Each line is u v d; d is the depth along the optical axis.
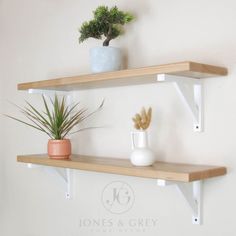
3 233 2.35
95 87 1.70
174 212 1.45
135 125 1.38
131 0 1.59
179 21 1.44
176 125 1.44
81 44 1.83
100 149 1.72
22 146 2.19
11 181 2.28
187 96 1.33
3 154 2.34
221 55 1.32
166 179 1.19
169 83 1.47
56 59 1.96
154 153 1.41
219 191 1.32
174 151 1.45
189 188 1.34
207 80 1.35
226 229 1.30
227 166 1.30
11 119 2.27
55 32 1.97
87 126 1.78
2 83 2.33
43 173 2.04
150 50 1.53
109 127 1.68
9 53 2.28
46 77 2.02
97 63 1.48
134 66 1.58
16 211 2.24
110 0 1.69
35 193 2.10
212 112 1.34
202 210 1.36
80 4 1.83
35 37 2.09
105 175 1.70
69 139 1.73
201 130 1.36
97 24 1.48
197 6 1.38
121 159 1.60
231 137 1.29
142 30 1.55
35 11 2.09
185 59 1.42
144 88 1.55
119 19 1.46
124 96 1.62
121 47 1.63
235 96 1.28
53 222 1.97
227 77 1.30
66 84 1.58
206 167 1.29
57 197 1.95
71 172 1.85
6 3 2.30
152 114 1.52
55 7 1.97
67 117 1.79
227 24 1.30
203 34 1.37
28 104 2.03
